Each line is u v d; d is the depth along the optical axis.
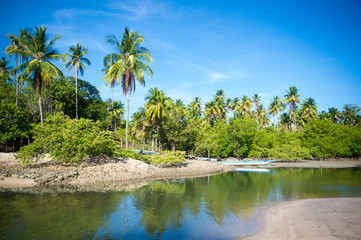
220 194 13.50
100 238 6.62
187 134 36.31
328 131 49.19
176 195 12.92
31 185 14.23
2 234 6.70
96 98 40.44
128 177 18.67
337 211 9.30
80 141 17.94
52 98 31.31
